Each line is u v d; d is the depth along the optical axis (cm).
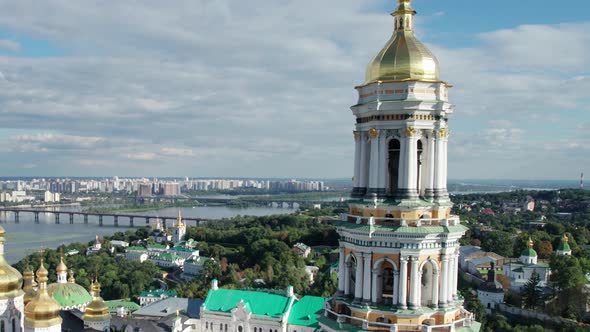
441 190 7531
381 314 7088
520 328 19650
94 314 14250
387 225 7225
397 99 7319
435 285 7212
